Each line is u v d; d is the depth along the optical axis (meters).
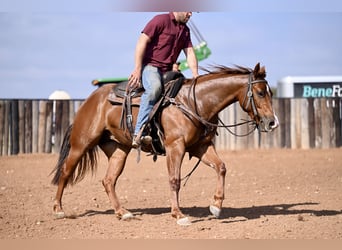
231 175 18.20
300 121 25.94
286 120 25.91
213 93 10.20
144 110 10.23
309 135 25.92
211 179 17.31
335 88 30.66
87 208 12.34
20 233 9.70
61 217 11.05
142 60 10.50
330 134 25.98
